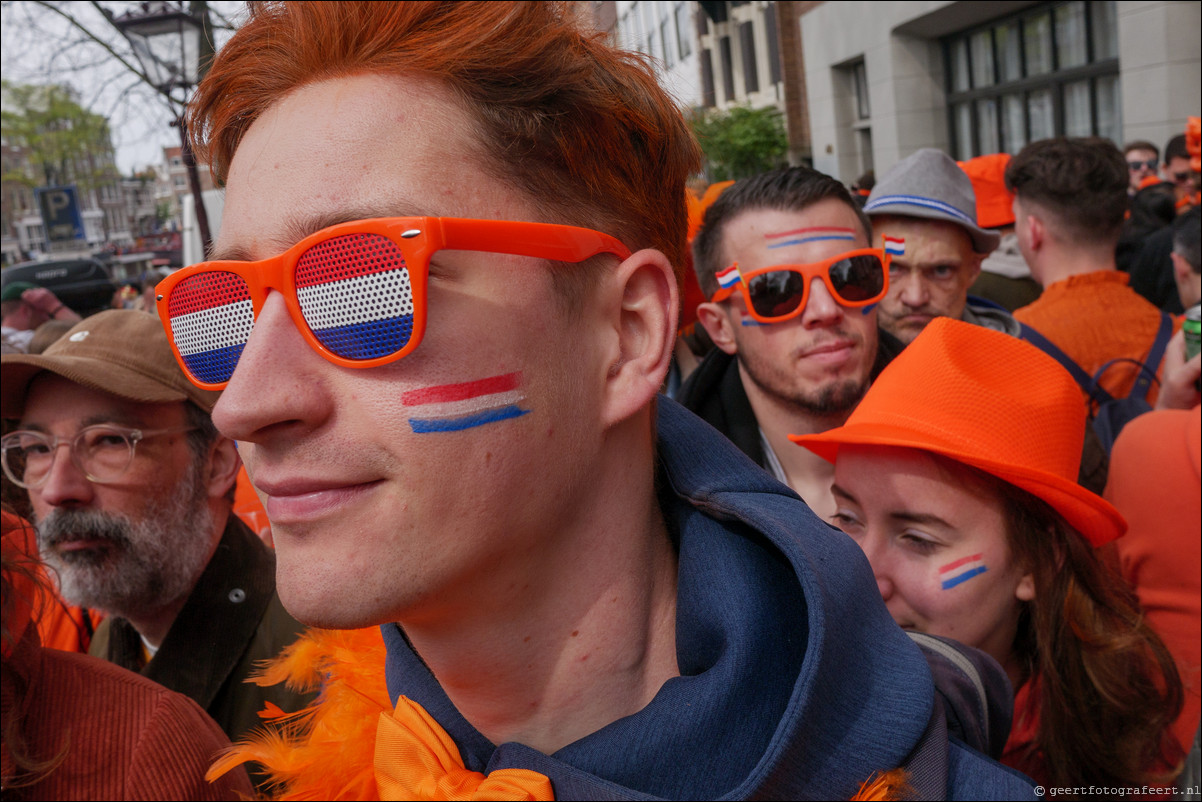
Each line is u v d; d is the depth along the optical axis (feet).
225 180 2.84
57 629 6.44
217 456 5.96
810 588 2.61
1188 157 16.67
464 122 2.44
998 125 38.40
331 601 2.29
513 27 2.48
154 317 6.04
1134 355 8.78
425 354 2.28
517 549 2.48
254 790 4.41
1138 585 5.73
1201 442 5.45
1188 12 26.37
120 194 165.37
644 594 2.87
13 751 3.67
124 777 3.83
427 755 2.70
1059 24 33.86
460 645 2.62
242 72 2.61
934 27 38.81
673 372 8.77
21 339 18.94
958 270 8.59
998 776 2.90
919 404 4.67
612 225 2.67
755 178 6.90
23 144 65.31
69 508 5.50
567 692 2.75
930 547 4.61
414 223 2.23
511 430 2.37
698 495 2.91
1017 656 5.08
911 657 2.86
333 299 2.30
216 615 5.46
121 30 17.40
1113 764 4.58
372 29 2.47
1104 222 9.14
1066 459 4.74
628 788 2.49
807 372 6.56
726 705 2.56
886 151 41.88
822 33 46.24
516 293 2.40
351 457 2.29
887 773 2.58
